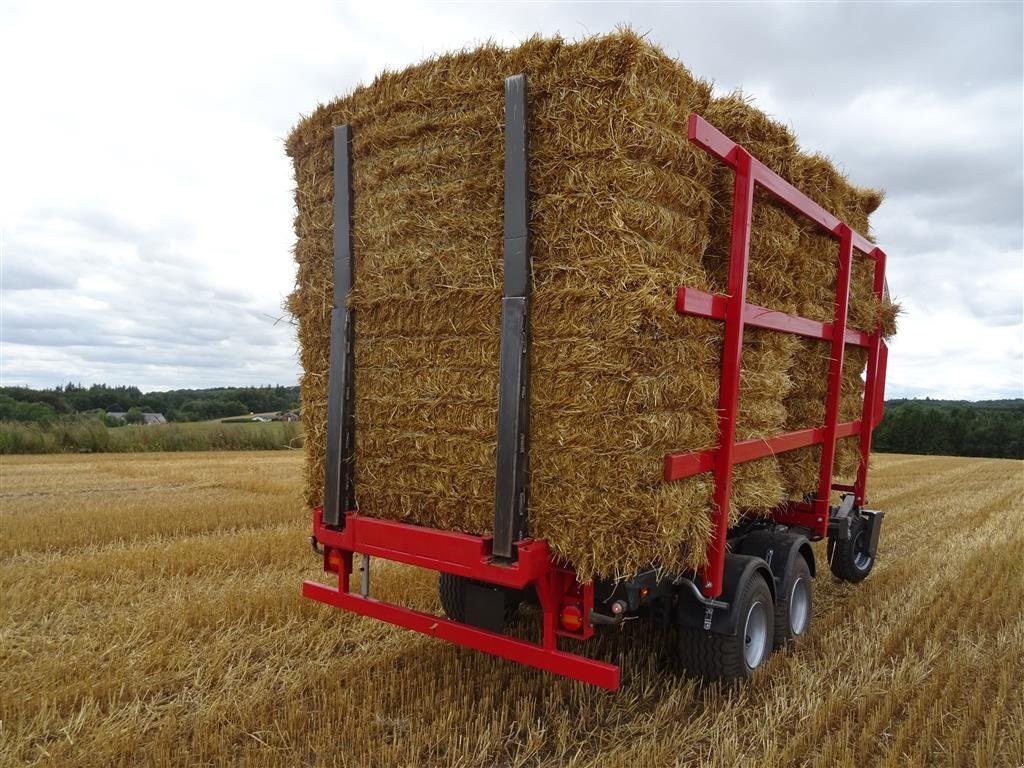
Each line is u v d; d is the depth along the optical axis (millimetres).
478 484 3586
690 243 3463
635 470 3146
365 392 4102
